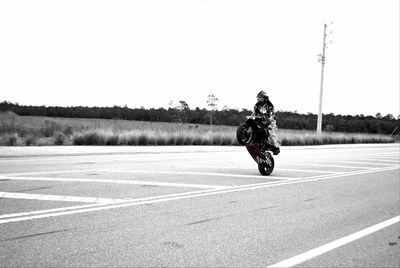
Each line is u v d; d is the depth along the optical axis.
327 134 41.31
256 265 3.68
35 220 4.74
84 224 4.67
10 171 8.79
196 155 15.99
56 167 9.81
